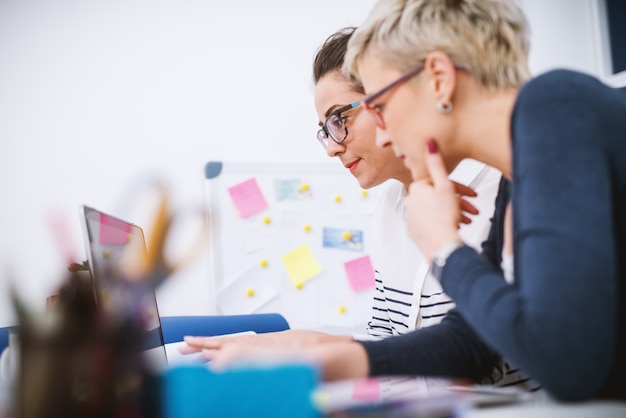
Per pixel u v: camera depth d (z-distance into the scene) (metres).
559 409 0.47
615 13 2.39
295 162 2.20
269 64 2.25
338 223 2.17
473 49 0.67
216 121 2.20
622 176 0.54
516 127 0.59
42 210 2.03
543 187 0.53
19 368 0.36
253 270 2.10
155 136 2.15
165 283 0.42
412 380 0.61
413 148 0.71
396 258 1.34
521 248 0.54
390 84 0.70
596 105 0.56
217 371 0.40
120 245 0.90
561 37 2.42
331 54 1.30
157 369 0.41
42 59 2.10
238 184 2.12
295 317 2.11
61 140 2.08
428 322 1.20
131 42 2.17
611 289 0.50
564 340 0.49
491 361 0.80
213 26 2.23
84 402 0.36
